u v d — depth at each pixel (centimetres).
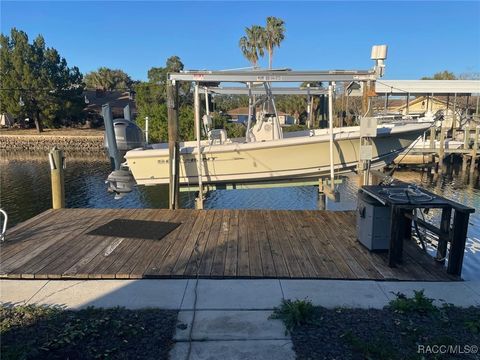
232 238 522
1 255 456
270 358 264
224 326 304
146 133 1037
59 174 717
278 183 947
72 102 4131
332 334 292
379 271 410
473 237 764
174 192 796
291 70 755
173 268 416
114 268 415
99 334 290
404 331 294
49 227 575
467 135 2231
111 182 870
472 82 2466
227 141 991
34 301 347
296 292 364
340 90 951
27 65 3847
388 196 446
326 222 600
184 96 2627
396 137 954
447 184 1892
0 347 263
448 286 378
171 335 291
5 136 3966
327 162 916
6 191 1700
